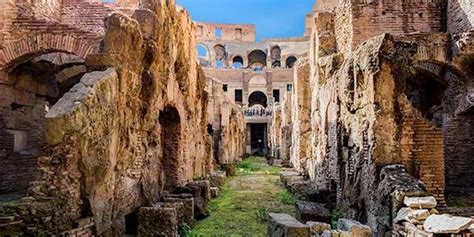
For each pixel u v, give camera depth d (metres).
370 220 9.76
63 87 16.72
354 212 10.84
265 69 67.69
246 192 19.25
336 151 13.29
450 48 13.97
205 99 22.73
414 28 15.52
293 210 14.34
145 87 11.19
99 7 17.45
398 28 15.46
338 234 7.83
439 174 9.70
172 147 15.42
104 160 8.39
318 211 11.71
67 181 7.39
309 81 24.48
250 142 58.31
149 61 11.27
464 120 14.82
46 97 15.60
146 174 11.63
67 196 7.32
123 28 9.66
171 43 13.87
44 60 14.52
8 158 12.75
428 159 9.73
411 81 17.17
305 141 24.48
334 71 15.55
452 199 11.38
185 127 16.61
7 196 11.51
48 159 7.35
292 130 32.12
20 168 13.14
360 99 10.88
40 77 14.97
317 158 17.70
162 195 13.23
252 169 32.34
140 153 11.14
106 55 9.45
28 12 13.99
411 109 9.99
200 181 16.56
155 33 11.46
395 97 9.95
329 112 14.89
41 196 7.16
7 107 13.16
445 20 15.58
